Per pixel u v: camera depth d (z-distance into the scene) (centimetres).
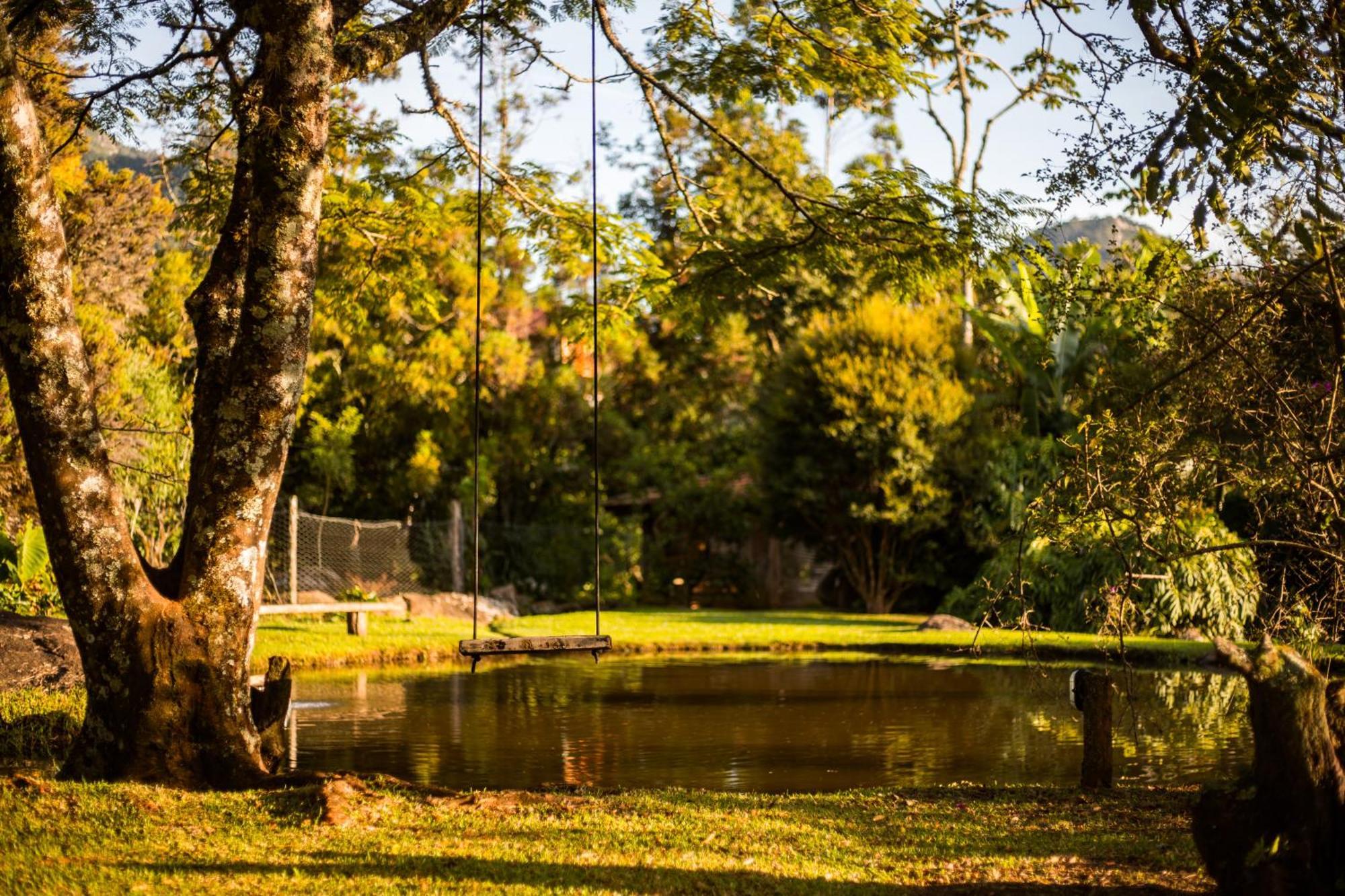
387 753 978
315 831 624
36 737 888
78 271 1839
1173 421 705
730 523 2952
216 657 749
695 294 1227
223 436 762
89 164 1902
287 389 767
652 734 1076
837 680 1487
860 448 2520
